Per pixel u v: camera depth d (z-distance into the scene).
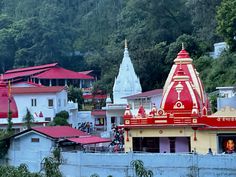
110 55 135.38
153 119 69.81
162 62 125.50
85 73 157.38
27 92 101.50
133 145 71.00
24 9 197.75
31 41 173.62
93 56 151.12
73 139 74.62
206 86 106.00
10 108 84.94
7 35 175.38
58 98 103.12
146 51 125.56
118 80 109.69
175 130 69.00
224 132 67.19
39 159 73.19
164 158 62.66
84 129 103.44
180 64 74.62
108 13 178.88
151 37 137.00
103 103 128.00
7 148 77.00
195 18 127.12
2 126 92.31
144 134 70.38
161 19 138.12
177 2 138.25
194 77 73.62
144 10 139.25
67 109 106.06
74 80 152.75
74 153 68.12
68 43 176.00
